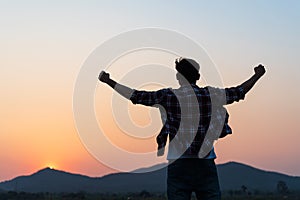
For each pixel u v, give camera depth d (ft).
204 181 14.25
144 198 241.35
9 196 351.67
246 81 14.78
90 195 330.95
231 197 325.62
